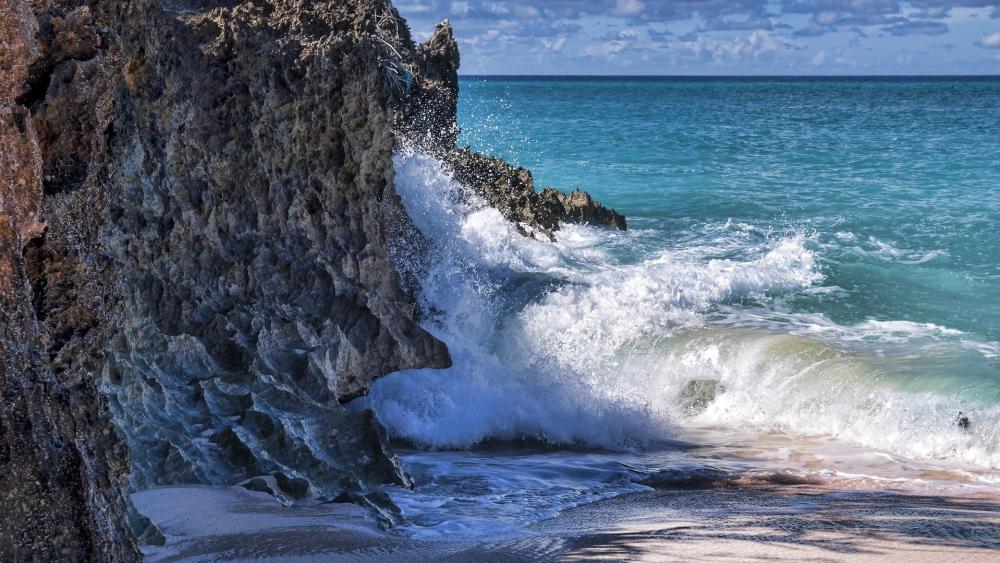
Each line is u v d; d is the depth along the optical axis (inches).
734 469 314.7
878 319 492.7
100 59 122.5
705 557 182.9
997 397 357.7
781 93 5457.7
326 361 240.5
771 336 445.7
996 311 508.1
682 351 437.7
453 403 358.9
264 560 185.5
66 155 119.1
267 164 224.1
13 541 115.6
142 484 229.0
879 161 1315.2
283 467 230.2
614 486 287.7
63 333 118.3
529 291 469.4
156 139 214.1
